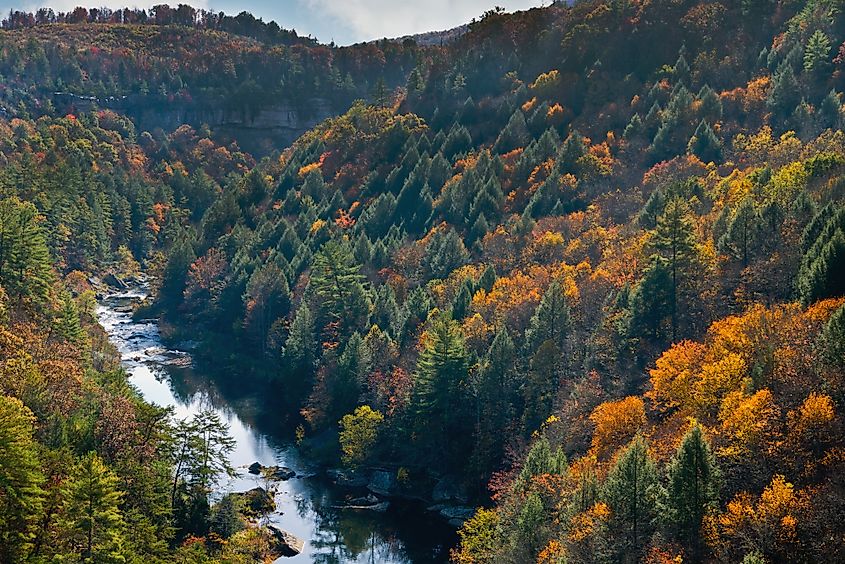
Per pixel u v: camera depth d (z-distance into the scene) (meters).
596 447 70.69
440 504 88.81
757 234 87.94
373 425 96.25
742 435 56.25
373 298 130.12
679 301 86.00
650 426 70.56
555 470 66.94
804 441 55.19
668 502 53.91
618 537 53.97
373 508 88.19
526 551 59.53
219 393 128.88
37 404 71.44
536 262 125.25
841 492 49.88
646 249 96.19
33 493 55.66
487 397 91.25
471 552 69.00
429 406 94.25
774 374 61.91
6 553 53.12
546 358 87.25
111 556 54.59
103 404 76.62
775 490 50.16
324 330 125.94
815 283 72.00
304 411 110.25
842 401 57.28
